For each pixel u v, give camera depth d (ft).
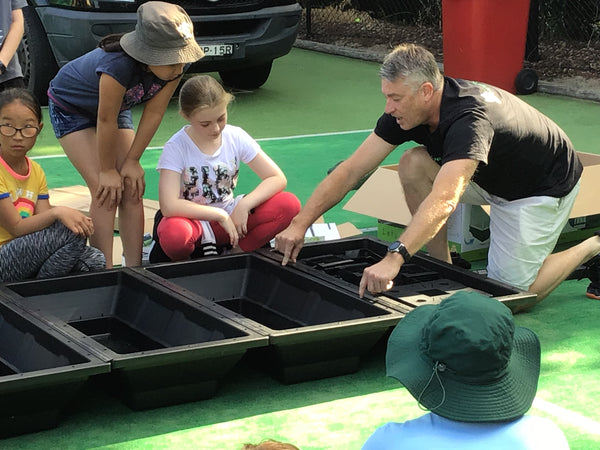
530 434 6.69
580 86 32.40
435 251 15.33
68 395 11.14
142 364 11.23
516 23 30.96
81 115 15.20
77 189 19.54
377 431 6.91
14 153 13.92
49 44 28.86
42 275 13.75
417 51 13.07
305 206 14.48
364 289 13.07
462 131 12.97
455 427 6.72
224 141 15.23
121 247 16.89
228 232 14.80
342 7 44.52
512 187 14.20
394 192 17.33
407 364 6.93
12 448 10.82
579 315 14.66
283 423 11.41
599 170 16.93
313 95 32.07
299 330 11.99
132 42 14.03
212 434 11.14
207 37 28.78
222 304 14.52
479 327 6.64
